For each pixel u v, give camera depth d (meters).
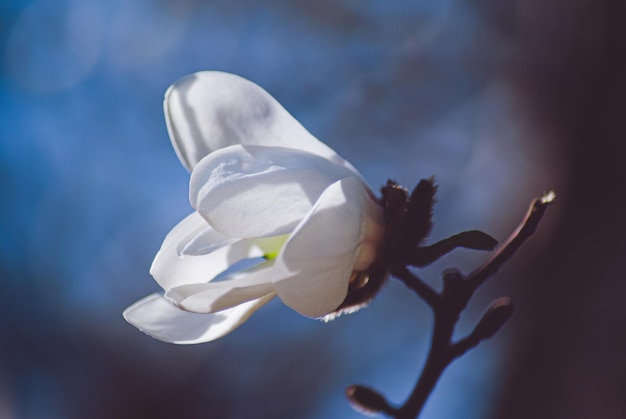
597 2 1.12
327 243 0.61
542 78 1.17
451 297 0.65
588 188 1.07
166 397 1.28
